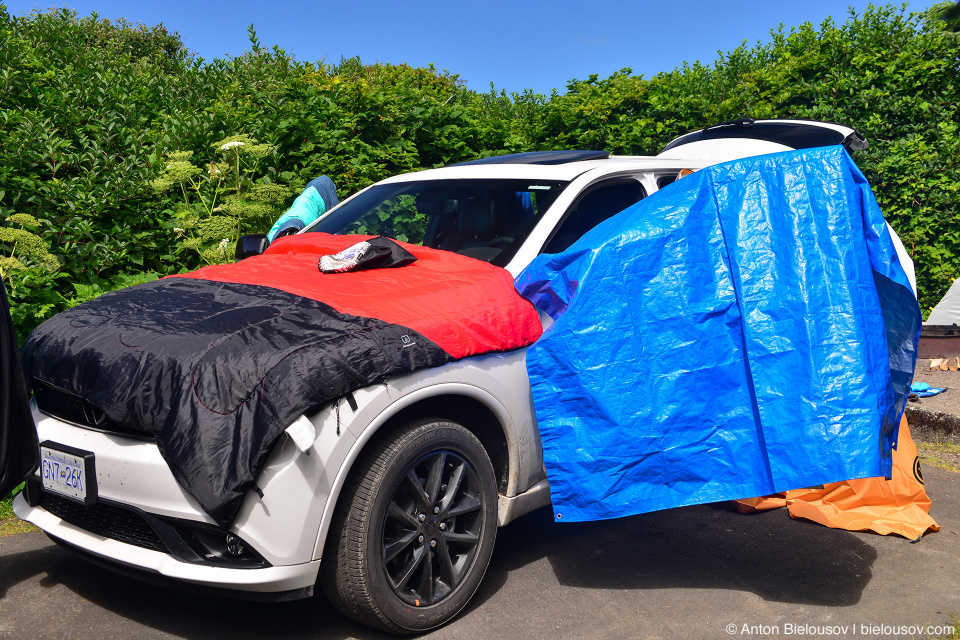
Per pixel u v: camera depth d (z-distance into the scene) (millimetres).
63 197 5426
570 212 3805
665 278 3154
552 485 3098
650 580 3396
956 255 8484
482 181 4141
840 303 2992
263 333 2723
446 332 2963
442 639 2885
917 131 8820
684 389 3092
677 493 3086
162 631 2887
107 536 2758
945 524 3992
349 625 2980
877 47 9242
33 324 4535
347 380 2609
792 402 2926
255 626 2953
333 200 5926
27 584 3193
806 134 6934
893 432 3137
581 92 9383
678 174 4566
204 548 2564
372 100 7434
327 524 2596
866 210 3164
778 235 3129
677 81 9664
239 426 2477
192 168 5551
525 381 3240
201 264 5949
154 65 9211
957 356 6688
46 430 2883
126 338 2812
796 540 3828
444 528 2971
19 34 8438
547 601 3197
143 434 2633
